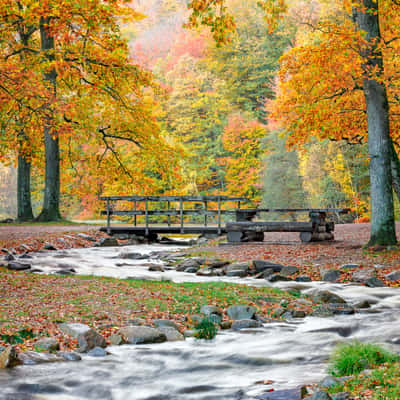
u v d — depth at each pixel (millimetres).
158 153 34281
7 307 9055
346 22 19391
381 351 6215
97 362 6562
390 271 13258
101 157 36625
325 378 5457
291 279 13320
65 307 9180
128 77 27781
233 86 71875
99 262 18672
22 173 36812
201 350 7172
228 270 14742
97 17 20625
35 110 21234
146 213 26781
